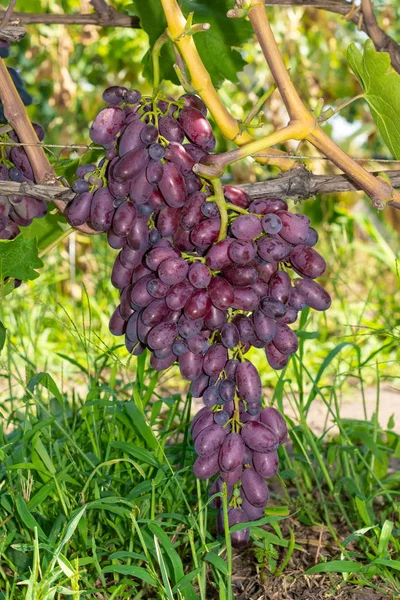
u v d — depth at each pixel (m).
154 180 0.92
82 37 2.80
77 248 3.11
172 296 0.93
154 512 1.09
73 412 1.36
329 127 2.59
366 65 0.99
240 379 0.94
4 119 1.21
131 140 0.92
